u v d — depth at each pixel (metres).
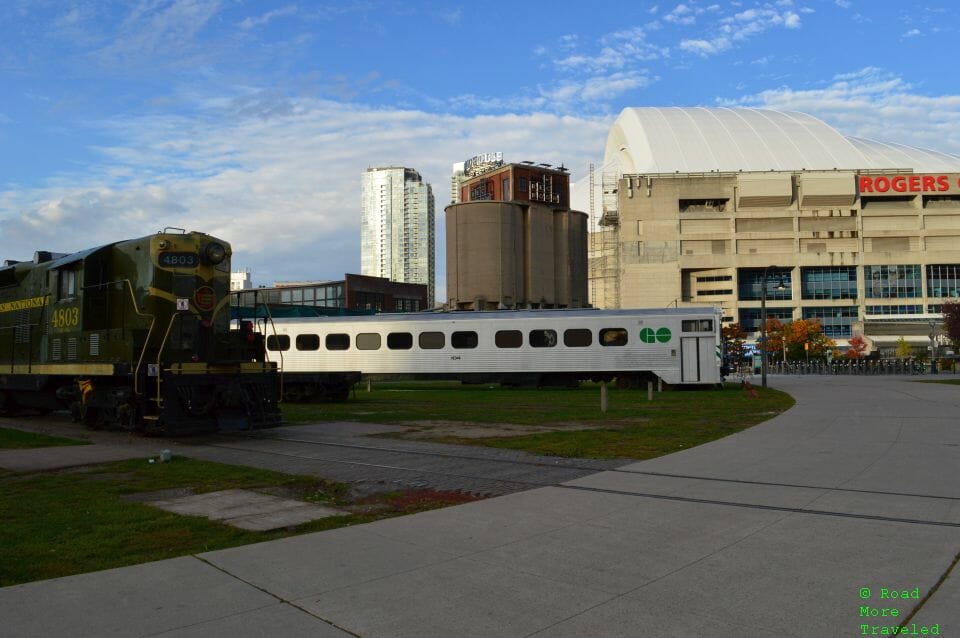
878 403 24.11
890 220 110.12
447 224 72.62
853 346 93.62
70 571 5.83
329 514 7.91
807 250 110.25
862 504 8.15
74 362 17.14
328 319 36.00
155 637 4.41
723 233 110.75
